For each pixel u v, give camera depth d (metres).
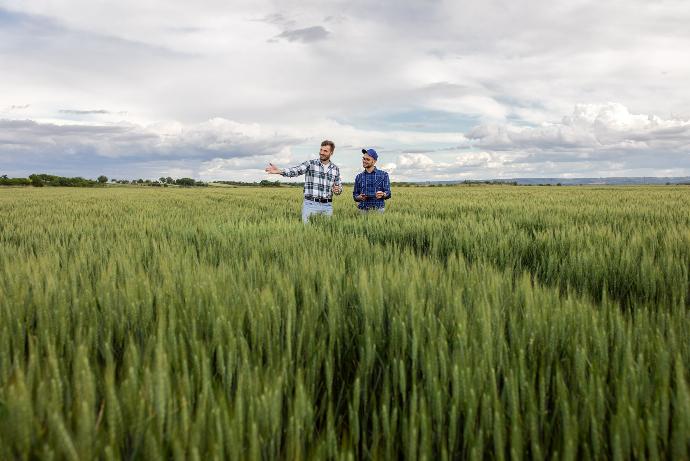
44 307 2.29
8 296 2.58
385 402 1.60
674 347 1.93
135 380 1.52
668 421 1.49
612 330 2.09
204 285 2.64
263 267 3.43
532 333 2.05
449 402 1.64
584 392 1.58
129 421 1.43
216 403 1.49
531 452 1.48
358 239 5.45
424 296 2.59
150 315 2.35
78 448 1.23
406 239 6.68
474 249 5.46
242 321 2.19
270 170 8.41
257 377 1.60
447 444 1.54
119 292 2.61
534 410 1.47
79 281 3.19
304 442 1.45
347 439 1.56
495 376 1.78
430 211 12.09
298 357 1.98
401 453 1.54
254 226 7.14
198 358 1.77
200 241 6.18
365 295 2.46
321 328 2.28
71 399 1.57
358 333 2.30
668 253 4.36
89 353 1.97
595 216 9.65
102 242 5.79
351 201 18.11
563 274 4.42
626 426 1.37
